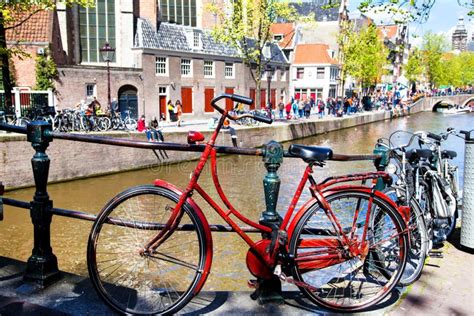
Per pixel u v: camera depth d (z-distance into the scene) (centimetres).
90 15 3294
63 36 3105
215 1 4016
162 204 337
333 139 3269
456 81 8388
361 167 1844
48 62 2669
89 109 2302
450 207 435
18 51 1722
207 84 3772
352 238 290
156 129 2173
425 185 421
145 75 3241
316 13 5947
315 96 5450
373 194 286
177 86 3506
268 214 283
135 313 275
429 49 7812
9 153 1622
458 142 2677
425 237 335
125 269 339
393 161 428
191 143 283
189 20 3994
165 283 344
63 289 310
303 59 5428
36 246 316
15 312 281
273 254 274
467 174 405
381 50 5844
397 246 312
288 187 1405
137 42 3322
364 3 754
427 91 8288
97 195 1609
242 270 850
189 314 280
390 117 5416
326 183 287
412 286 329
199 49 3691
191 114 3634
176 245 366
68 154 1833
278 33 5400
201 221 268
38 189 312
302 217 276
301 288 282
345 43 4900
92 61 3353
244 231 284
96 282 275
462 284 334
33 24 2748
